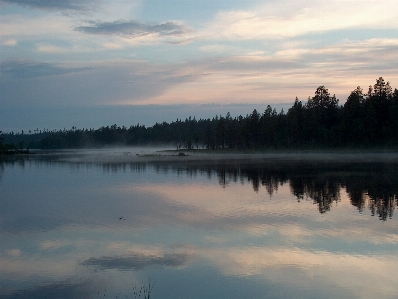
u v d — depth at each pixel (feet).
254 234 62.54
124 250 56.18
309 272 46.65
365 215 74.33
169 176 155.84
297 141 368.89
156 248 56.75
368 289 41.88
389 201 88.17
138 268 49.08
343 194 98.68
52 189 123.34
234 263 50.03
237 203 89.61
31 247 58.54
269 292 41.60
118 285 44.24
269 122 394.73
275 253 53.42
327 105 366.84
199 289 42.68
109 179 149.48
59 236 64.18
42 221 75.36
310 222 69.51
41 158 341.82
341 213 76.43
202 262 50.65
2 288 43.98
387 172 149.89
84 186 128.98
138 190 116.06
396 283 43.24
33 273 48.29
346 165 187.93
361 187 110.11
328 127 360.07
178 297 40.86
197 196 101.60
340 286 42.73
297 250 54.39
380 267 47.67
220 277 45.75
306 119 365.61
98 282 45.11
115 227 69.21
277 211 79.61
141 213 80.74
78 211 84.48
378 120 323.37
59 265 50.80
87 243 59.98
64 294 42.27
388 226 65.67
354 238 59.21
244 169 180.04
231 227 67.26
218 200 94.38
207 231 65.05
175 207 86.53
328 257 51.47
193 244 58.23
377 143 313.53
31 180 152.25
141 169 193.77
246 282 44.24
